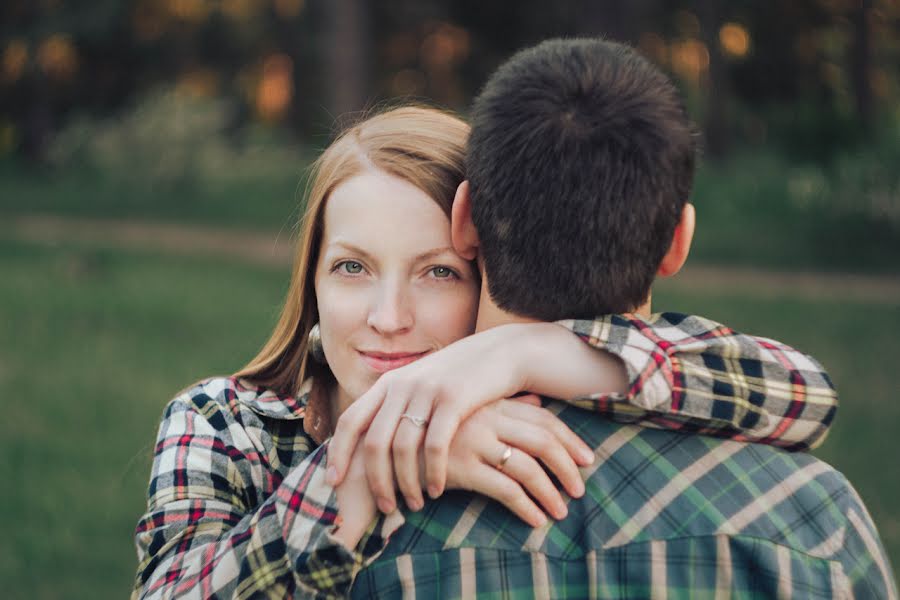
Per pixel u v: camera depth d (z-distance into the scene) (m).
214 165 19.05
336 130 1.97
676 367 1.17
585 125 1.13
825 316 10.34
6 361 7.65
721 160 21.55
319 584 1.10
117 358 7.86
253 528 1.16
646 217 1.13
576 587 1.11
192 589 1.16
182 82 26.22
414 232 1.37
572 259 1.14
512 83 1.17
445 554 1.11
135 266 12.91
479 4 24.67
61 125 26.16
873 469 5.35
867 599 1.16
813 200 15.78
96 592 3.86
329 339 1.42
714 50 22.20
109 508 4.68
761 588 1.11
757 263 14.00
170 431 1.42
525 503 1.11
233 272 12.82
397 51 26.09
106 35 24.58
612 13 20.84
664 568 1.11
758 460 1.18
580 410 1.18
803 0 25.62
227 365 7.69
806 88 27.17
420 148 1.40
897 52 26.30
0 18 24.83
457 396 1.12
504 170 1.15
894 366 8.01
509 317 1.20
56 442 5.62
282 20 25.53
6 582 3.88
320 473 1.15
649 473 1.15
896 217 14.87
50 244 14.53
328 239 1.42
